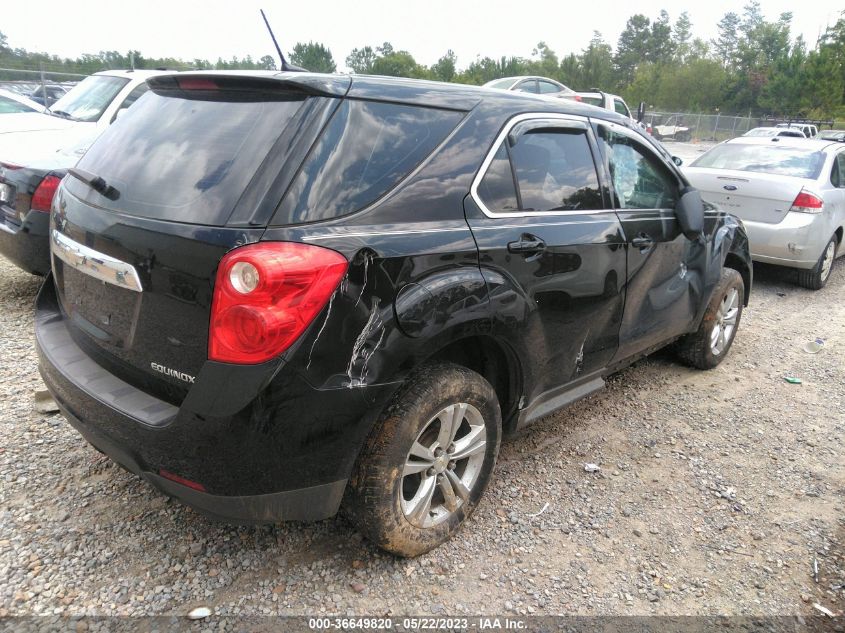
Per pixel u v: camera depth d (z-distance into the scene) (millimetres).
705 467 3561
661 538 2928
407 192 2393
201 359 2055
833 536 3021
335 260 2070
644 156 3801
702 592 2609
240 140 2219
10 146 5352
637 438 3836
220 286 1994
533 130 2996
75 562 2484
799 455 3758
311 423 2092
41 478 2973
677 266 3965
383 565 2604
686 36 117438
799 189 7078
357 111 2350
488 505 3062
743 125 45281
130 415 2176
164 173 2297
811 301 7309
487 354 2889
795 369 5133
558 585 2584
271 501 2150
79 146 5305
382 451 2340
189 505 2189
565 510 3076
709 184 7652
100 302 2426
